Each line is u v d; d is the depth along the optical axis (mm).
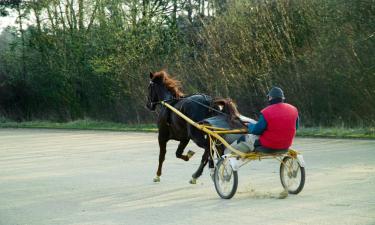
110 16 32500
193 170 12398
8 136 26594
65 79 35062
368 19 20141
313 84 21094
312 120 21391
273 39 22906
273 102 8656
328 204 8016
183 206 8422
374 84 19406
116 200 9141
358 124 19875
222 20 25375
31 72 37531
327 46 20656
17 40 38188
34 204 9047
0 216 8211
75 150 18016
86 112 34938
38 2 35688
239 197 8922
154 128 26859
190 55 28406
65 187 10633
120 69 30078
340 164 12086
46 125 33906
